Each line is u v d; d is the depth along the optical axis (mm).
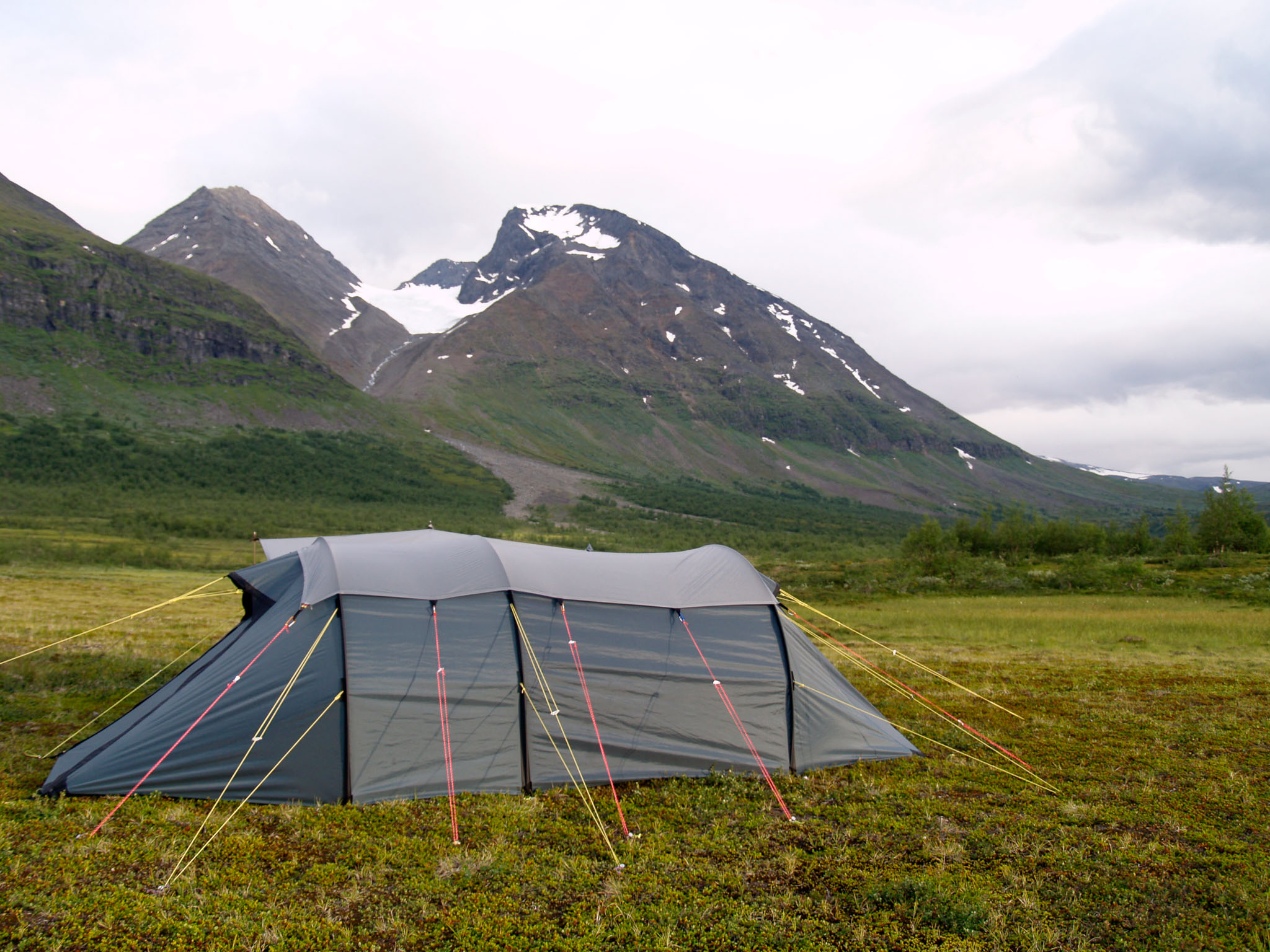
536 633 10258
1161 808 8938
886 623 29109
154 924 5855
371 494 146875
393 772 9055
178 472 135625
